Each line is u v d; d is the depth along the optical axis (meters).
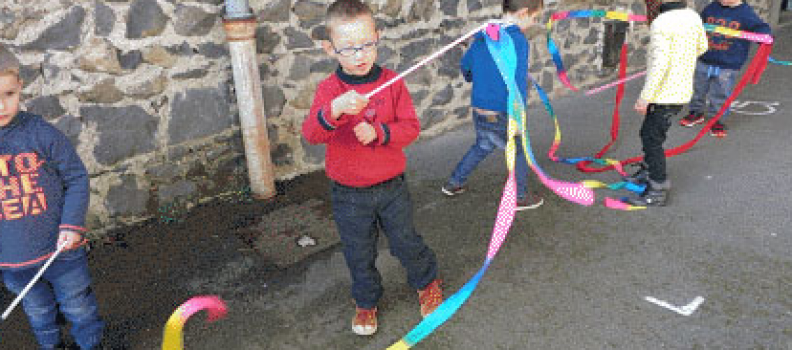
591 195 2.44
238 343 2.41
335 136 2.08
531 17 2.99
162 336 2.48
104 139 3.21
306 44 3.86
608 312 2.48
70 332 2.41
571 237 3.12
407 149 4.67
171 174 3.52
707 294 2.56
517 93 2.30
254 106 3.50
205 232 3.37
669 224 3.20
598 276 2.75
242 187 3.86
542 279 2.75
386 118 2.11
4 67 1.70
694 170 3.92
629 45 6.41
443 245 3.12
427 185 3.92
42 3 2.83
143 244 3.24
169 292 2.80
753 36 3.77
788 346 2.22
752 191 3.54
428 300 2.52
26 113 1.88
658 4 3.13
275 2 3.61
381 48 4.27
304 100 3.98
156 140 3.40
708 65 4.48
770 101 5.35
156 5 3.18
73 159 1.96
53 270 2.02
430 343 2.34
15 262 1.94
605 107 5.48
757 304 2.48
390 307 2.61
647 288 2.63
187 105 3.46
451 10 4.65
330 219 3.49
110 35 3.07
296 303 2.68
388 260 2.99
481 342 2.34
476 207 3.56
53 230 1.96
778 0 8.43
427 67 4.65
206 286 2.84
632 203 3.46
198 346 2.40
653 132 3.26
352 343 2.39
